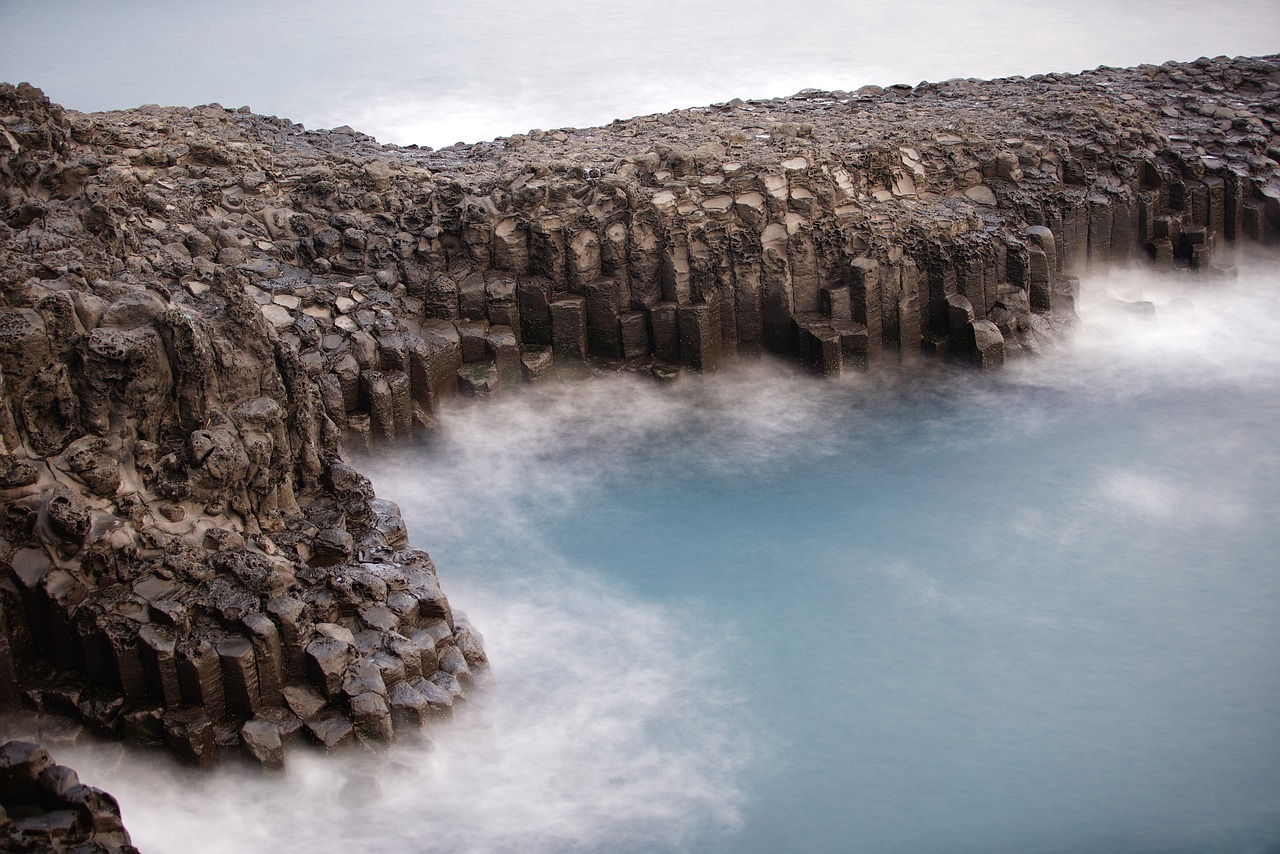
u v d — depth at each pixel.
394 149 26.42
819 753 15.26
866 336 22.36
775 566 18.45
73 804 12.11
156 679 14.02
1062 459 20.69
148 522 14.85
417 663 15.09
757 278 22.45
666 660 16.70
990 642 16.97
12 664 14.13
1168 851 13.89
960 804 14.54
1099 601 17.66
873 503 19.78
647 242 22.20
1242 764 15.03
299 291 20.83
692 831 14.17
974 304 23.00
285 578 14.77
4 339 14.15
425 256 22.27
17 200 18.52
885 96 29.11
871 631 17.20
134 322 15.01
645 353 22.80
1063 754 15.22
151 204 21.08
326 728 14.22
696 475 20.52
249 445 15.63
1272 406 21.86
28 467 14.19
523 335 22.56
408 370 20.67
